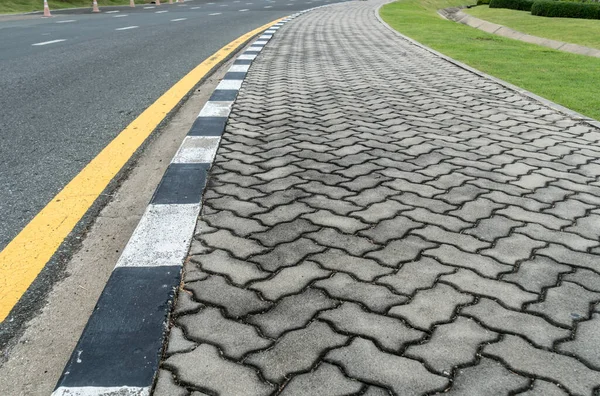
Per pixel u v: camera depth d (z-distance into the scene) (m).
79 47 10.07
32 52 9.36
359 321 2.05
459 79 7.23
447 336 1.97
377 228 2.82
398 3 28.47
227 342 1.93
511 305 2.16
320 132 4.61
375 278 2.35
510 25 18.45
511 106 5.68
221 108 5.37
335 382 1.74
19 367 1.86
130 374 1.77
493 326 2.03
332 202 3.15
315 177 3.55
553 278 2.37
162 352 1.87
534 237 2.75
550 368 1.81
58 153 4.07
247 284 2.29
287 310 2.11
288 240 2.68
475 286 2.29
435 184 3.46
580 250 2.62
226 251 2.56
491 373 1.78
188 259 2.49
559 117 5.23
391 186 3.41
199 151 4.03
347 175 3.59
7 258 2.55
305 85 6.68
